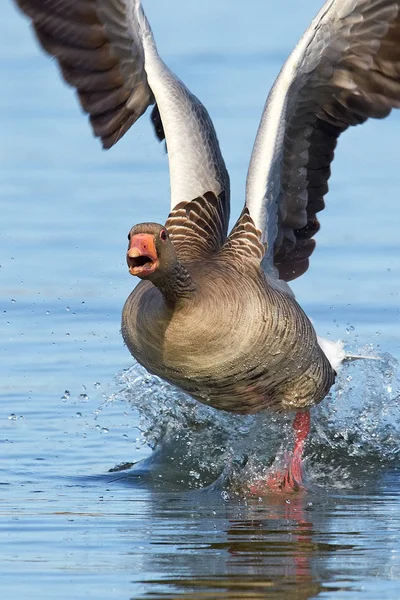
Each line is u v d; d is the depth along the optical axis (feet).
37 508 37.58
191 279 36.78
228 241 41.73
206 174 44.83
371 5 42.19
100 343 58.18
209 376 39.27
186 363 38.52
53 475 42.11
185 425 46.47
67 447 45.47
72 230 71.92
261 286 40.24
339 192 79.30
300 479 42.47
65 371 54.29
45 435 46.70
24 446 45.39
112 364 55.31
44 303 62.80
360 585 29.58
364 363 50.65
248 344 38.75
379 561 31.55
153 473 42.70
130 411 49.70
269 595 28.91
